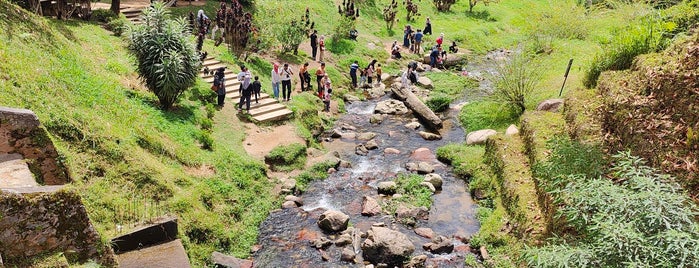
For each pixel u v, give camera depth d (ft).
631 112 40.70
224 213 43.06
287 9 104.53
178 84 52.95
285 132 61.16
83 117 40.29
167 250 32.45
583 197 28.12
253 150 55.62
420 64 100.48
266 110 64.03
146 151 43.93
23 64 41.65
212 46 78.69
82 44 60.44
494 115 67.97
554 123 51.52
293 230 43.57
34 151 27.25
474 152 57.88
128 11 84.99
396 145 63.62
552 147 41.65
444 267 38.22
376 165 57.47
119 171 38.58
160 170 41.73
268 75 79.00
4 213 20.63
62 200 22.40
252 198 47.09
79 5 73.15
